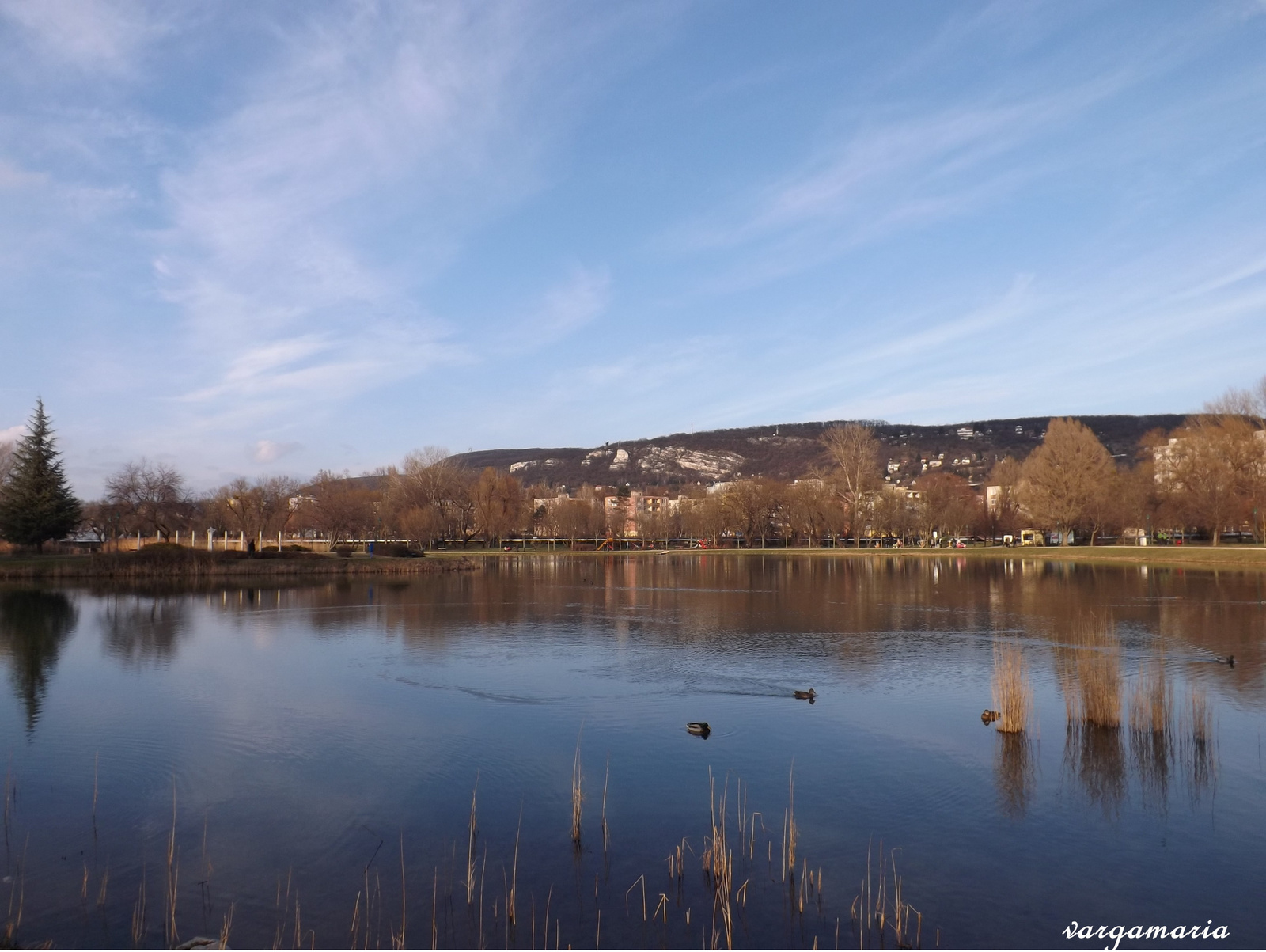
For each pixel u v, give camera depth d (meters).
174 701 21.08
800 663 26.05
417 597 49.62
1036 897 10.74
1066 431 101.06
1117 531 121.88
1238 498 83.38
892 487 154.62
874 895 10.80
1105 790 14.38
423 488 122.06
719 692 21.91
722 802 13.82
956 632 32.69
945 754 16.38
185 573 66.81
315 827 13.00
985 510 146.50
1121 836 12.49
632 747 17.00
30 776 15.31
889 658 26.95
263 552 76.19
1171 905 10.47
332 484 111.81
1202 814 13.30
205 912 10.35
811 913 10.31
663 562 100.19
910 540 144.62
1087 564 82.44
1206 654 26.52
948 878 11.24
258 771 15.64
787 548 140.62
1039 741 17.22
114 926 9.99
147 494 86.88
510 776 15.33
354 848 12.26
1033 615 38.22
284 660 26.98
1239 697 20.48
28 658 27.47
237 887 11.03
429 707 20.33
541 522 161.50
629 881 11.20
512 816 13.44
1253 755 16.06
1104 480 98.94
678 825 13.05
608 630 34.09
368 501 118.62
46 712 19.92
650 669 25.09
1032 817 13.23
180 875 11.38
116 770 15.68
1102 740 17.23
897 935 9.76
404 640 31.28
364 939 9.68
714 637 31.86
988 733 17.84
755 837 12.59
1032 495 102.19
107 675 24.42
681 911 10.38
